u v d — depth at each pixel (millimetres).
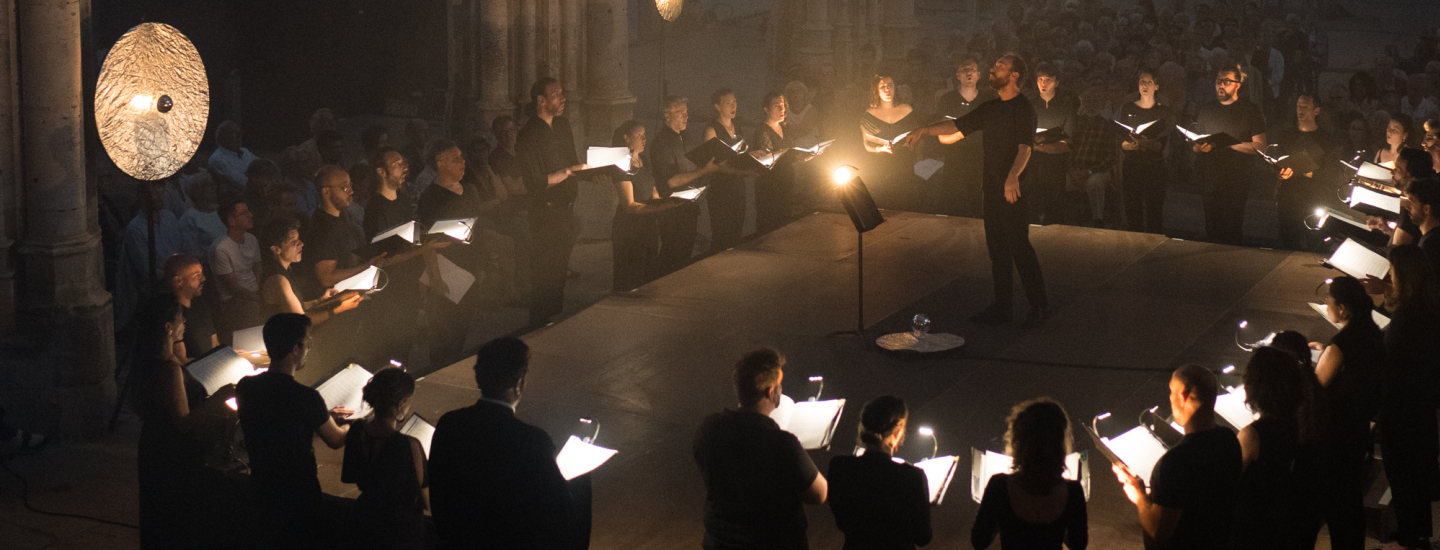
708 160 9500
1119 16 20688
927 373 7438
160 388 5621
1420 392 5574
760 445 4426
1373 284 6609
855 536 4332
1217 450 4277
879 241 10641
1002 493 4246
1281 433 4609
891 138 11211
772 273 9727
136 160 6938
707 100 23188
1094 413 6738
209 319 7789
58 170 7785
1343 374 5215
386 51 21062
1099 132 11633
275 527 5180
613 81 12953
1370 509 6098
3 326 7859
